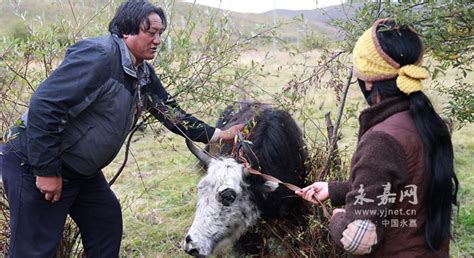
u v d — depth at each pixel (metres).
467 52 3.15
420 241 2.23
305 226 3.69
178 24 3.46
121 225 3.37
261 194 3.47
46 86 2.66
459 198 5.34
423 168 2.15
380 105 2.20
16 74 3.17
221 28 3.36
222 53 3.36
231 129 3.67
